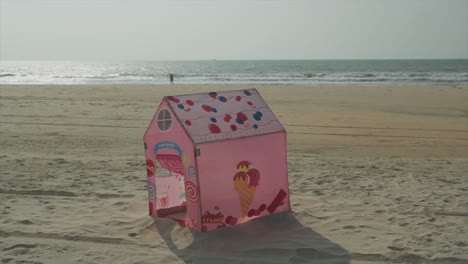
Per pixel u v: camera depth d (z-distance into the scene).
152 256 4.84
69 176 8.19
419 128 14.31
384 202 6.61
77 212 6.26
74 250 5.02
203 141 5.02
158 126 5.54
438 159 9.75
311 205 6.45
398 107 19.69
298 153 10.56
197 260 4.72
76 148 10.97
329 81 43.69
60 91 26.81
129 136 12.70
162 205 6.15
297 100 22.25
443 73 62.06
